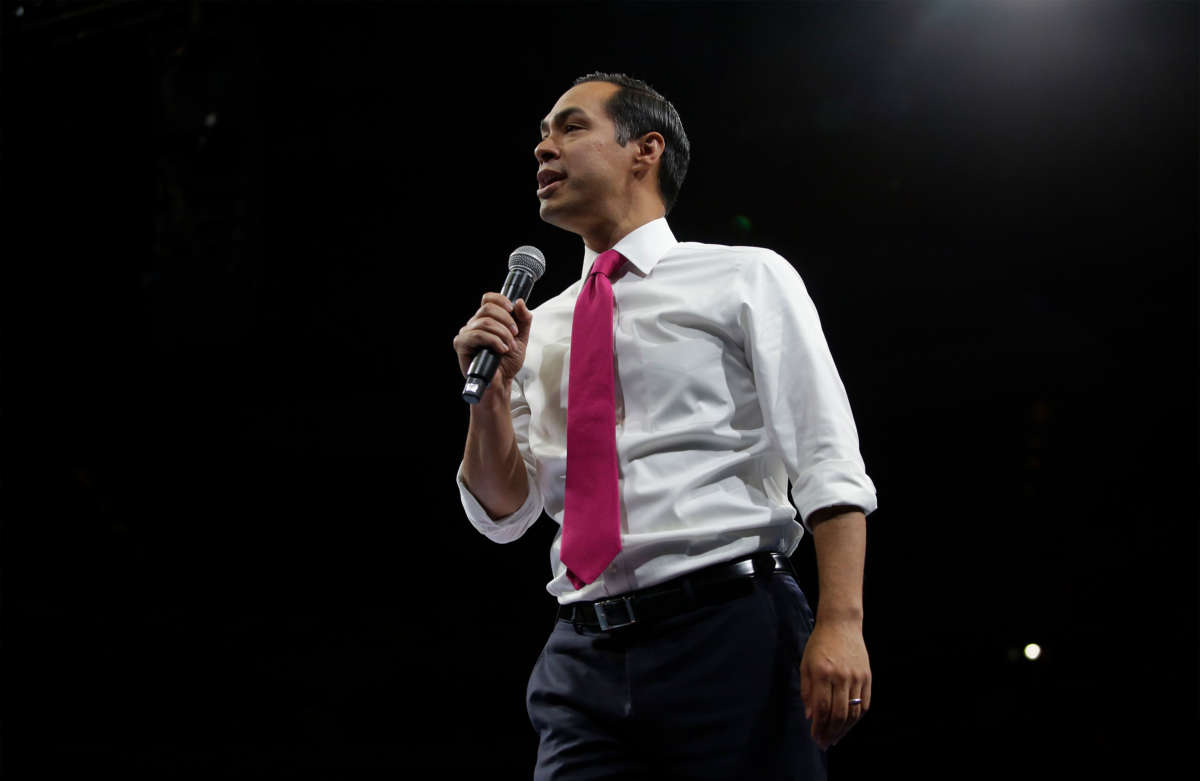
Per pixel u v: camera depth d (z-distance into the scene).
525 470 1.50
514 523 1.53
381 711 4.71
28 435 5.54
